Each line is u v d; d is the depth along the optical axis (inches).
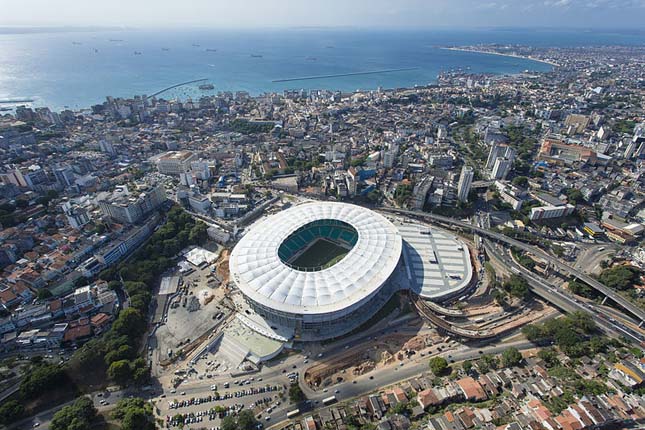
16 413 5846.5
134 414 5615.2
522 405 5851.4
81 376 6628.9
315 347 7416.3
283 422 5954.7
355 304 7258.9
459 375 6653.5
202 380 6727.4
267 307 7190.0
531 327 7637.8
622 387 6122.1
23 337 7224.4
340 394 6456.7
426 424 5600.4
